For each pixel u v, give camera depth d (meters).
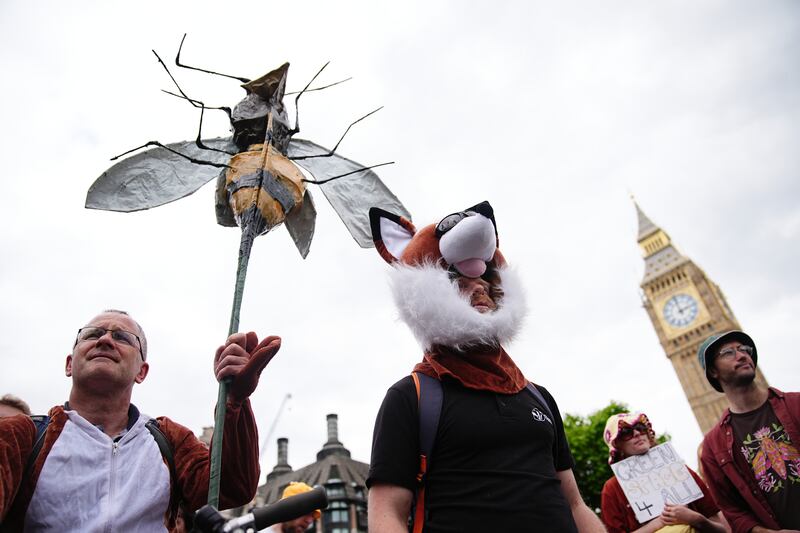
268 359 1.86
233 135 2.50
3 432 1.89
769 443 3.17
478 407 1.90
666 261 68.06
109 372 2.19
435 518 1.71
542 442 1.92
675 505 3.29
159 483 2.07
